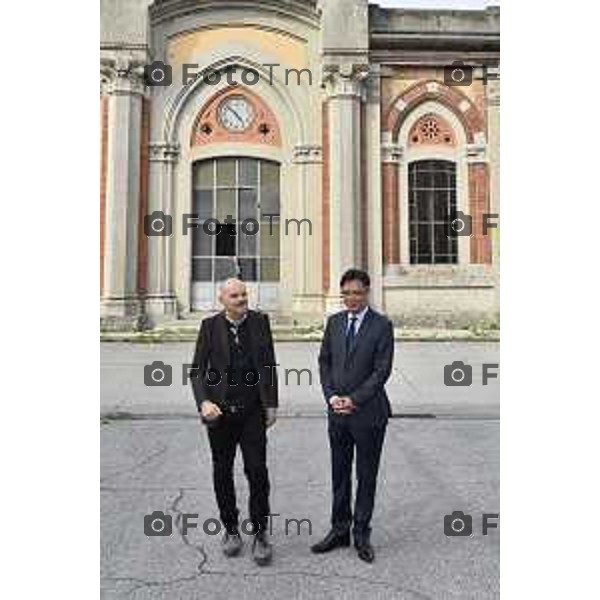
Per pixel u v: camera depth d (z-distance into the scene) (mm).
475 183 16594
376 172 16375
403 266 16281
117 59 15578
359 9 16016
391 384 10445
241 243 16484
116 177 15438
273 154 16531
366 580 3887
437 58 16578
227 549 4234
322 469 6156
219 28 16500
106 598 3666
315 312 16047
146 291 15883
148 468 6172
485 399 9438
